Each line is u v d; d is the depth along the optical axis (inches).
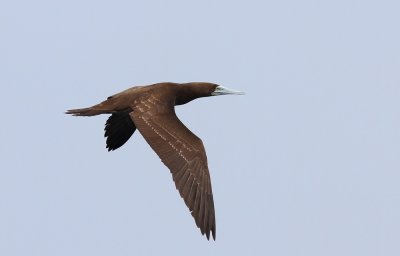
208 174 709.3
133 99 774.5
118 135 842.2
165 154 725.9
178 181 711.1
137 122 753.0
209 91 862.5
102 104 777.6
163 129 743.1
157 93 786.2
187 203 701.3
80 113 772.6
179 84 837.2
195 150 719.7
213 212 701.3
